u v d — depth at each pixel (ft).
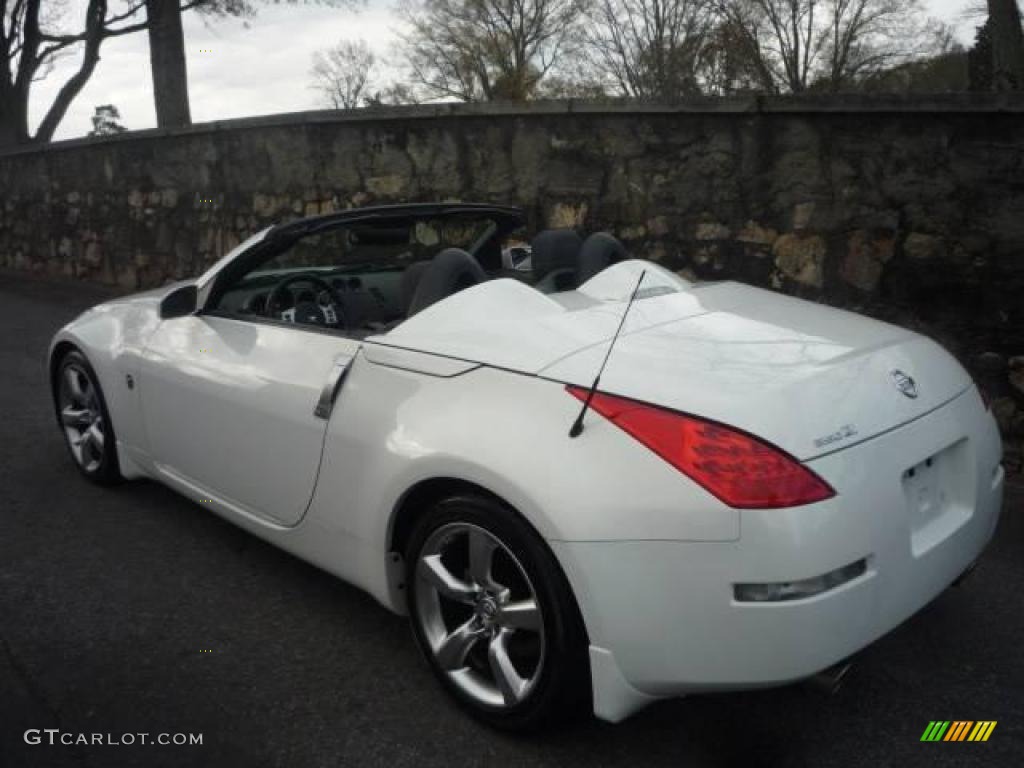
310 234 10.14
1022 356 14.24
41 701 7.83
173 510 12.18
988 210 14.37
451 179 23.02
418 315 8.25
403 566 8.12
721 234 17.89
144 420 11.35
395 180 24.35
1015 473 14.26
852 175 15.81
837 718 7.63
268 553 10.89
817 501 5.91
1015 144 13.97
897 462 6.53
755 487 5.84
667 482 6.03
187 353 10.50
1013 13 40.42
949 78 77.46
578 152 20.10
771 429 6.08
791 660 5.89
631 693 6.41
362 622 9.26
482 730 7.44
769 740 7.33
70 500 12.54
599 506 6.17
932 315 15.25
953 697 7.93
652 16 89.97
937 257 15.03
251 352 9.62
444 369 7.54
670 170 18.54
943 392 7.51
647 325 7.57
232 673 8.30
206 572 10.38
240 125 28.17
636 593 6.11
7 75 55.16
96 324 12.48
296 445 8.78
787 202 16.79
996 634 9.02
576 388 6.68
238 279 10.75
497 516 6.76
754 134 17.06
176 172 31.40
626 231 19.56
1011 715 7.66
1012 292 14.29
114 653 8.64
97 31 54.08
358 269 11.60
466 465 6.84
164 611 9.47
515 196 21.63
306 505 8.83
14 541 11.20
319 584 10.11
